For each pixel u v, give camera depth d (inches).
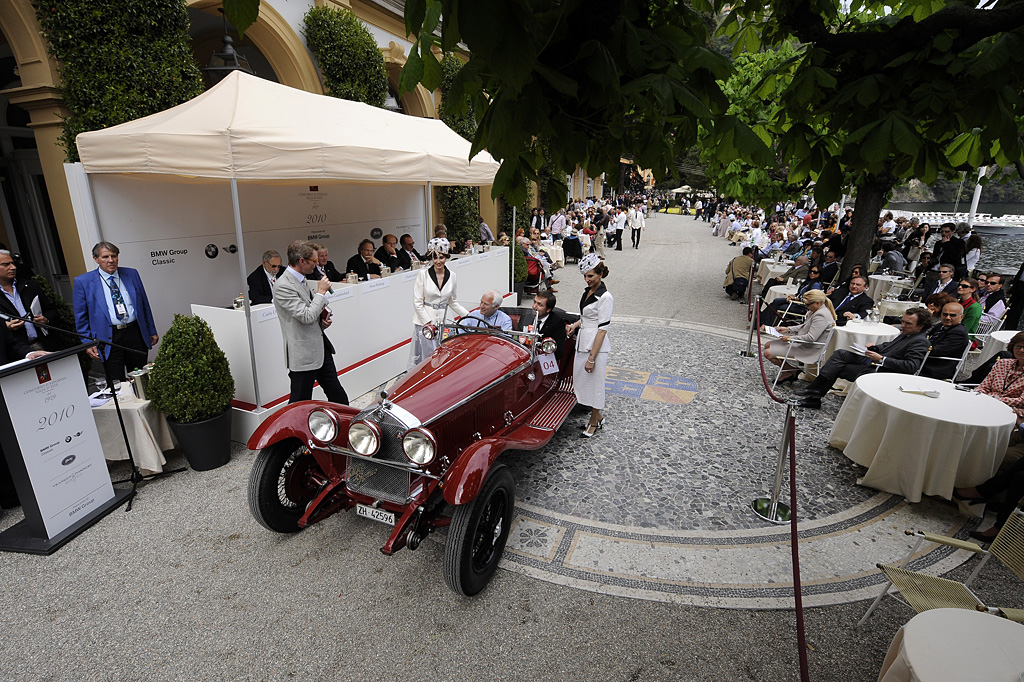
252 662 111.5
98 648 114.3
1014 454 167.5
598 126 63.1
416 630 120.2
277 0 341.4
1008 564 107.3
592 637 119.3
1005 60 58.2
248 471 184.5
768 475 188.9
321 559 142.3
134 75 230.7
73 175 215.0
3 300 190.2
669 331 372.5
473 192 537.0
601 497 173.6
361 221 386.9
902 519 164.1
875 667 112.6
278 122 209.2
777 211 1094.4
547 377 197.6
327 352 203.5
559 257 641.0
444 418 134.1
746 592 133.3
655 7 69.3
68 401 148.9
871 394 180.2
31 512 142.6
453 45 45.6
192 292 274.5
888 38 70.1
